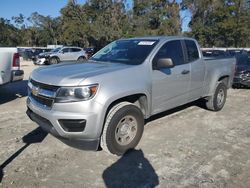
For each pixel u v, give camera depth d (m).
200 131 5.51
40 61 24.61
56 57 24.80
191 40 5.98
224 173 3.92
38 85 4.23
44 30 80.31
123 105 4.27
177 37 5.65
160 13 52.75
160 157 4.36
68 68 4.53
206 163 4.19
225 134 5.39
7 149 4.58
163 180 3.73
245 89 10.91
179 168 4.04
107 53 5.54
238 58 12.02
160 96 5.02
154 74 4.82
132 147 4.52
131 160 4.26
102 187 3.57
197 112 6.82
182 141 4.99
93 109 3.90
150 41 5.30
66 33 53.94
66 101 3.87
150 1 53.41
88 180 3.72
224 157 4.40
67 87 3.87
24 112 6.73
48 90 4.05
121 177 3.80
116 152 4.30
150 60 4.84
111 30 48.97
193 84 5.86
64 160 4.23
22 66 22.94
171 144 4.85
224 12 51.66
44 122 4.23
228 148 4.73
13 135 5.19
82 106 3.85
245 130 5.64
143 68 4.67
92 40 53.03
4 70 6.90
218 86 6.74
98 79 4.00
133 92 4.38
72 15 54.69
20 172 3.89
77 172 3.91
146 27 52.75
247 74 10.56
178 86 5.40
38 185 3.60
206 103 6.83
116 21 50.44
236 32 51.75
